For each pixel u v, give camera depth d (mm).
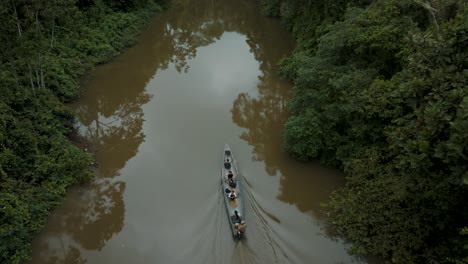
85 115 28438
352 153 19500
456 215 14297
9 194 17547
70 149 22016
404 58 17844
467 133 10773
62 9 30172
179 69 35344
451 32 13570
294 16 38844
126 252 17438
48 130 22219
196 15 50625
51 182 20000
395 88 17594
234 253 16531
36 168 20062
